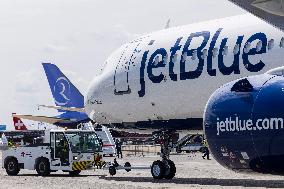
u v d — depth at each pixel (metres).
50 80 60.72
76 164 25.41
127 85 22.58
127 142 78.38
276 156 11.73
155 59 21.56
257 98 12.16
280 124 11.62
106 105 23.64
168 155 22.58
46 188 19.02
